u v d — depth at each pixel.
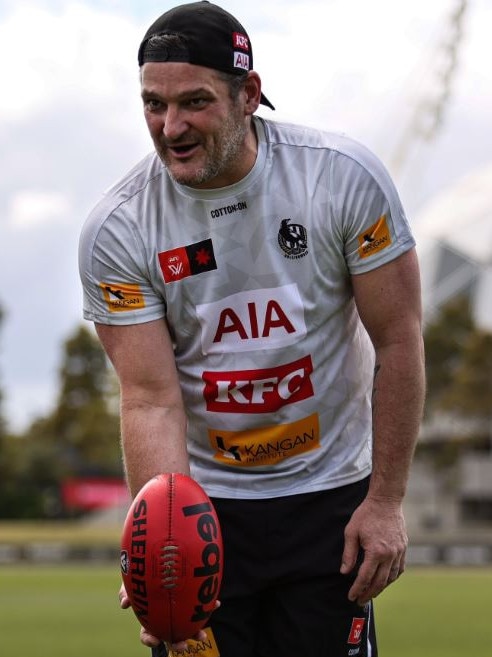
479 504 65.50
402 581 27.17
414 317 5.23
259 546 5.50
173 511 4.68
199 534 4.68
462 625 16.48
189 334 5.36
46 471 74.50
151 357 5.31
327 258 5.18
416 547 35.81
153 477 4.95
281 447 5.43
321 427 5.43
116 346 5.36
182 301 5.28
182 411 5.32
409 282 5.20
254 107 4.99
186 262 5.21
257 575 5.51
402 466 5.22
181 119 4.79
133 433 5.24
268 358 5.27
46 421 77.06
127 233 5.25
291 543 5.49
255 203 5.12
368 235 5.14
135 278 5.30
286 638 5.55
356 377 5.46
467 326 63.28
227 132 4.86
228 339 5.29
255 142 5.14
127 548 4.71
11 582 27.64
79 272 5.40
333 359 5.36
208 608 4.77
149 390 5.31
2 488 72.44
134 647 13.62
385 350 5.24
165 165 4.93
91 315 5.41
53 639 14.66
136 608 4.77
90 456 74.44
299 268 5.18
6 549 38.41
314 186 5.12
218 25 4.80
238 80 4.87
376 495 5.25
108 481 72.62
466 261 74.94
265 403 5.33
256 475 5.48
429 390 63.47
